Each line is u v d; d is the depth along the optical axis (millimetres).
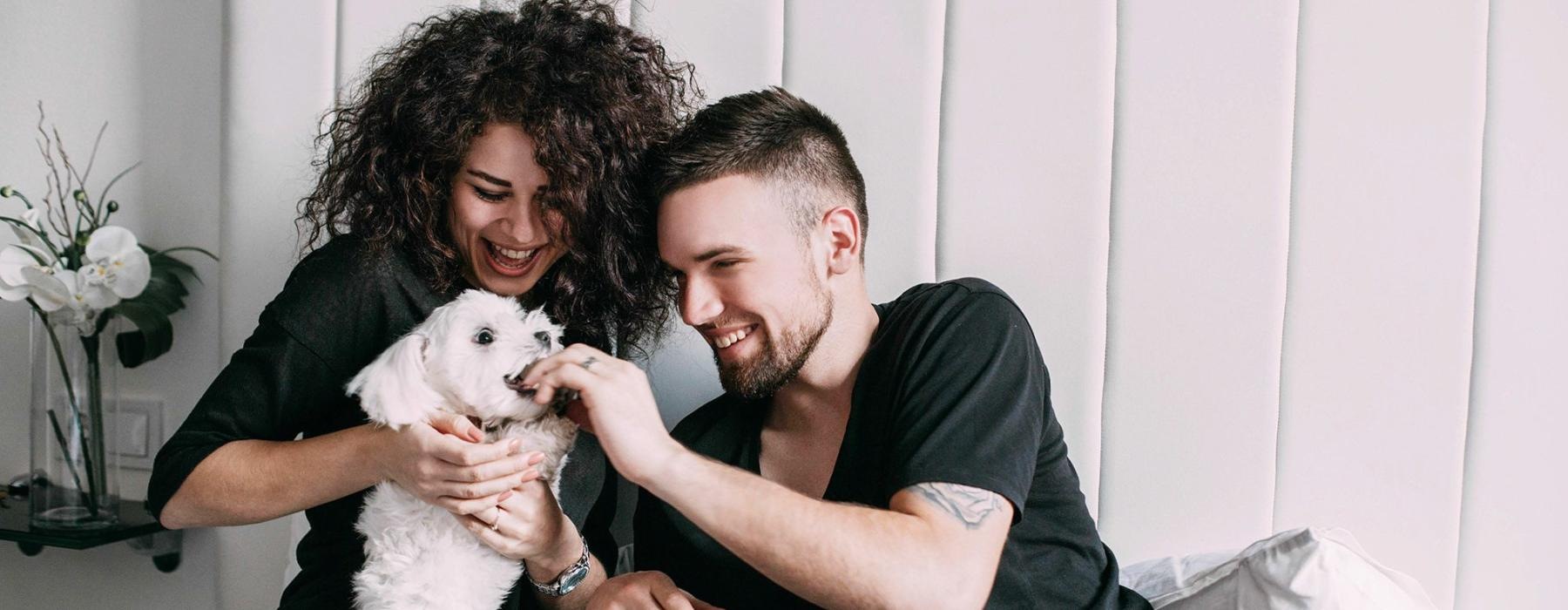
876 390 1313
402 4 1810
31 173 2105
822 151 1323
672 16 1791
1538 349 1599
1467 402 1612
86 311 1857
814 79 1743
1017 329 1274
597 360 1119
